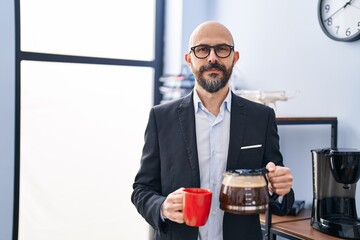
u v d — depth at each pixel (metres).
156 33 3.05
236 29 2.69
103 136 2.90
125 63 2.92
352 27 1.89
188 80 2.76
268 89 2.43
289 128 2.28
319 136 2.09
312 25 2.12
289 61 2.27
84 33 2.77
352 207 1.70
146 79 3.05
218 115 1.35
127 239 3.01
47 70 2.68
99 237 2.91
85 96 2.82
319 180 1.68
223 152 1.33
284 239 2.21
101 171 2.90
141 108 3.04
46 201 2.71
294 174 2.24
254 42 2.53
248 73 2.58
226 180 1.12
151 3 3.03
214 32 1.25
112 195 2.95
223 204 1.11
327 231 1.61
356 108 1.90
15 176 2.58
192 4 2.94
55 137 2.73
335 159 1.61
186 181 1.28
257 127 1.34
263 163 1.37
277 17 2.35
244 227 1.29
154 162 1.38
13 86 2.51
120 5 2.89
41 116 2.68
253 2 2.53
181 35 2.90
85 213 2.85
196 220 1.05
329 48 2.03
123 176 2.99
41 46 2.63
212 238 1.30
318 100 2.10
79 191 2.83
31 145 2.65
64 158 2.77
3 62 2.47
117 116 2.95
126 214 3.00
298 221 1.81
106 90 2.90
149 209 1.24
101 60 2.83
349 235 1.54
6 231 2.53
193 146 1.30
